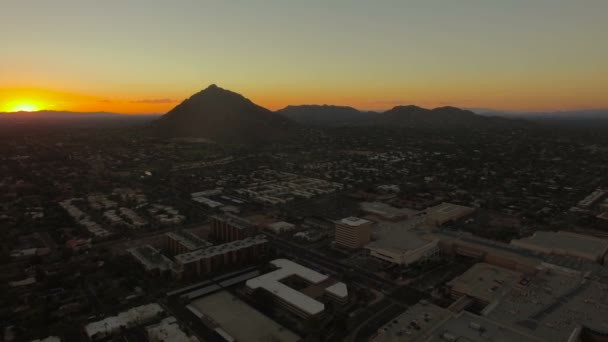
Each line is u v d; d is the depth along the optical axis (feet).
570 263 566.36
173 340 405.80
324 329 443.73
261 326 452.35
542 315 416.05
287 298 493.36
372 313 483.92
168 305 500.33
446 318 408.26
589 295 460.96
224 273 596.70
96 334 424.87
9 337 430.61
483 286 508.53
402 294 533.96
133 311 471.62
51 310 487.20
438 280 578.66
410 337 394.52
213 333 436.35
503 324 395.55
